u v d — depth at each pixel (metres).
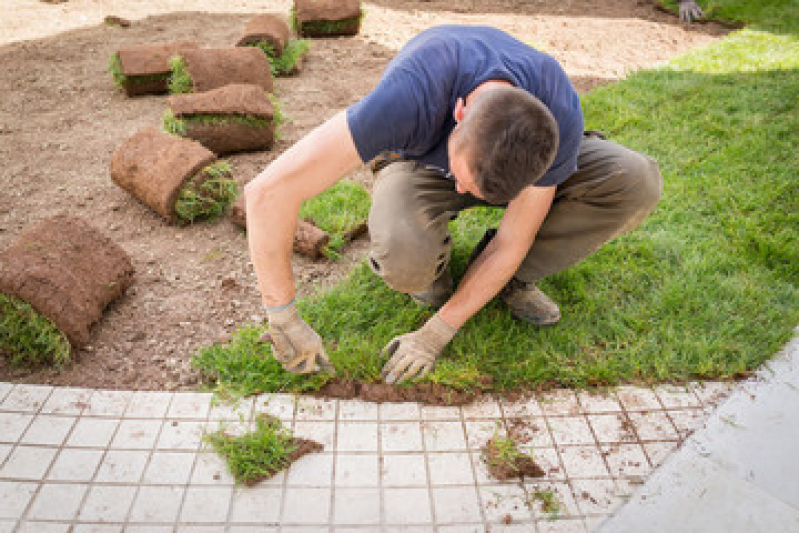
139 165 3.15
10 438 2.08
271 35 4.81
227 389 2.29
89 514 1.88
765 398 2.33
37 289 2.26
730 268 2.97
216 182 3.21
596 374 2.41
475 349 2.49
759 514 1.94
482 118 1.41
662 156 3.89
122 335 2.53
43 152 3.84
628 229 2.36
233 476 2.01
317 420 2.21
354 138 1.57
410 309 2.68
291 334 1.96
